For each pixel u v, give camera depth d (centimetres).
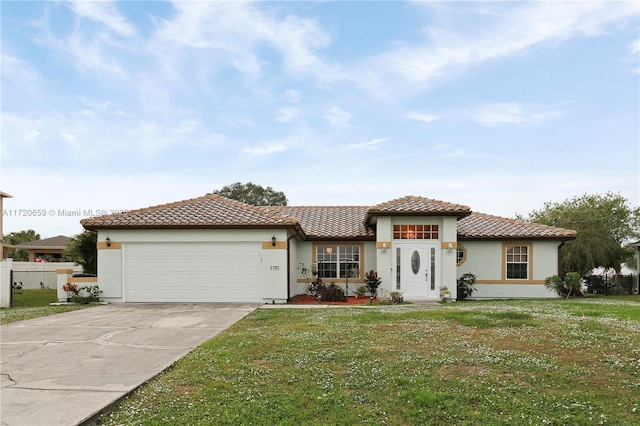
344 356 789
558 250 2159
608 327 1027
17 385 640
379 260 1947
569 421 514
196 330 1135
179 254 1811
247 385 639
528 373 686
